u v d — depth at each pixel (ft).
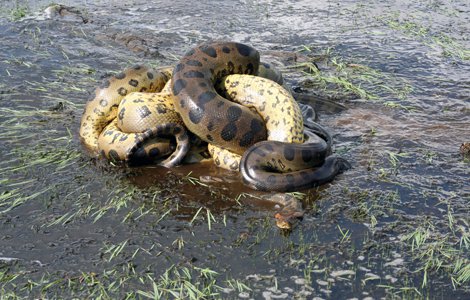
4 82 50.72
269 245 31.19
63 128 43.34
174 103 38.17
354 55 58.54
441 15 71.15
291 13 71.00
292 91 49.39
